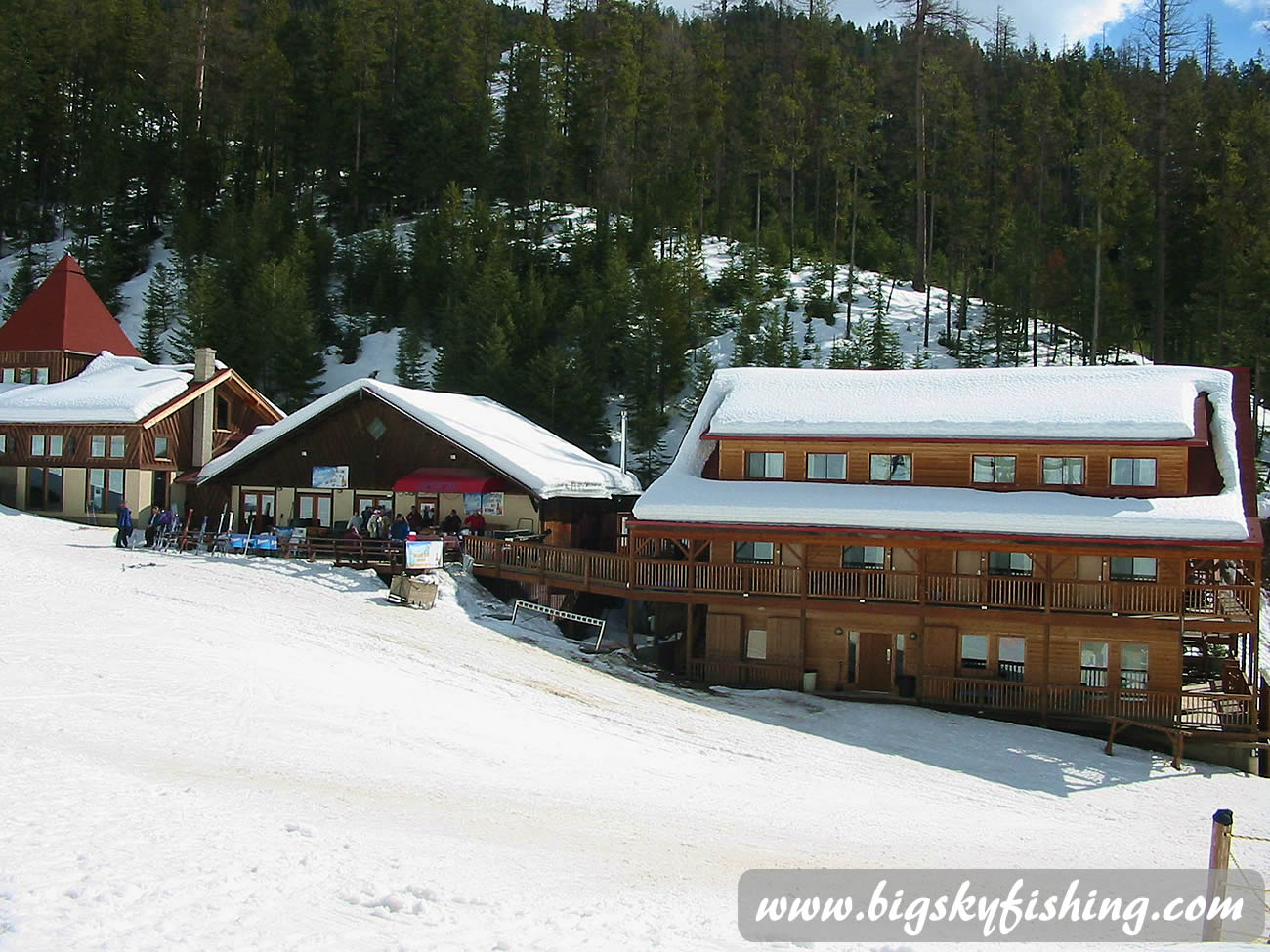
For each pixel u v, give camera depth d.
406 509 39.16
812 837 15.76
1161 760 25.47
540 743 19.55
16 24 86.88
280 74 86.81
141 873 9.44
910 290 78.44
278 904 9.09
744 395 34.41
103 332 51.66
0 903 8.28
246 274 68.62
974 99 94.88
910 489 30.62
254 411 49.22
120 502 42.06
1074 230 60.25
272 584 30.91
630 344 59.44
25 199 84.19
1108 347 63.22
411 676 23.16
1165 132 54.75
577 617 31.89
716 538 30.34
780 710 27.16
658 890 11.32
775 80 88.56
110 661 20.08
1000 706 28.19
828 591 29.92
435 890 9.88
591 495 39.72
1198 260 64.19
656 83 89.19
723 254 80.56
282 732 17.12
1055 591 27.88
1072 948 9.92
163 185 84.06
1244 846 18.80
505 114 87.81
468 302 62.41
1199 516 26.80
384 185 86.25
